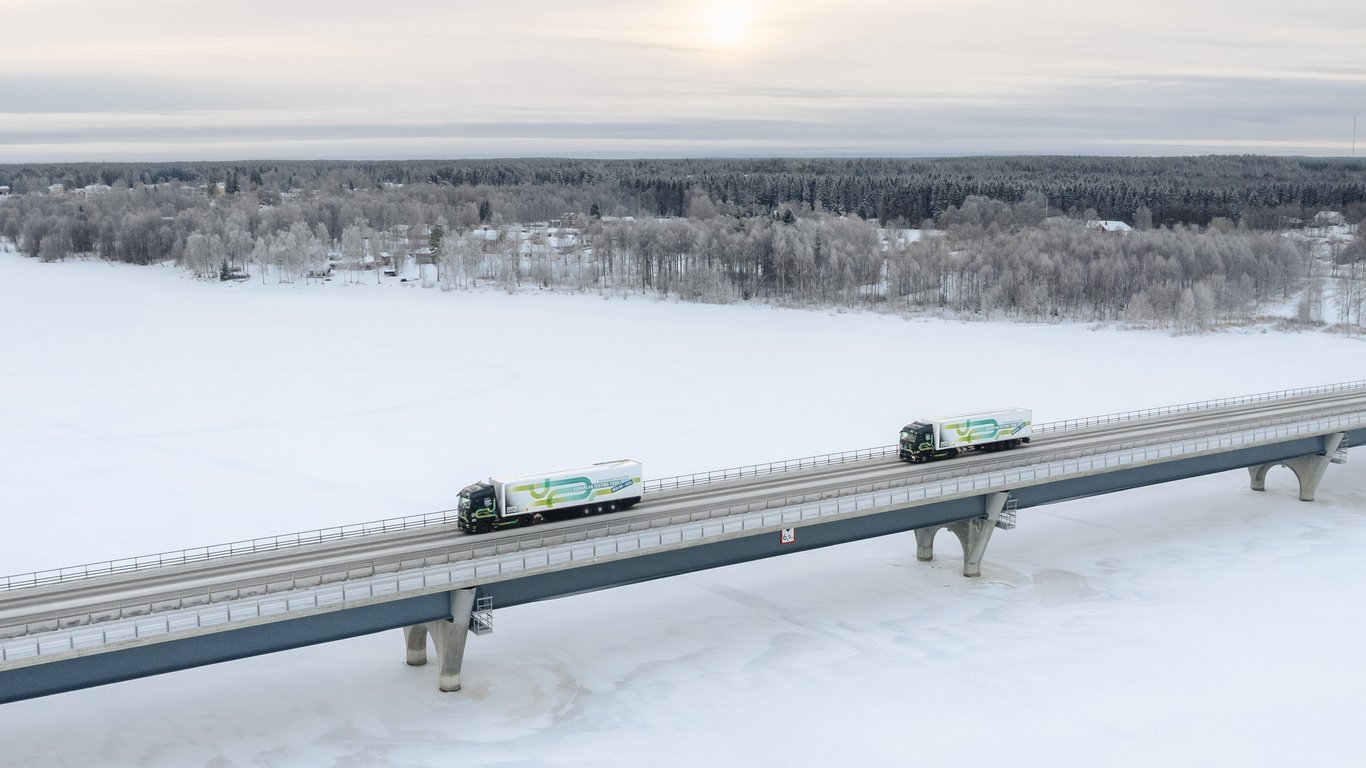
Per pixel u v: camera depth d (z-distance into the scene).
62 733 61.72
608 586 68.81
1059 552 93.44
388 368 171.50
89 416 139.12
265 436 129.50
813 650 73.81
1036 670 70.75
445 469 116.00
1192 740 61.75
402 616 62.59
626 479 77.44
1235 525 100.81
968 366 172.88
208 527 97.06
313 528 96.62
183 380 161.75
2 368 169.88
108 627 53.16
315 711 64.69
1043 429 112.25
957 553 93.12
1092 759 59.84
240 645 57.38
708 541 70.38
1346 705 65.69
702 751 60.81
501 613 79.56
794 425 134.38
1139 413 114.81
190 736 61.62
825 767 59.28
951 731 63.00
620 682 69.06
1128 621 78.56
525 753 60.34
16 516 99.94
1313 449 105.56
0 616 57.38
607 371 169.38
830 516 75.12
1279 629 77.00
